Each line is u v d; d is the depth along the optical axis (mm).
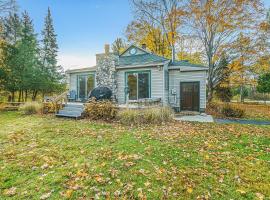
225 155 5148
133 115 9438
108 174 3959
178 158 4875
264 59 18594
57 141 6379
